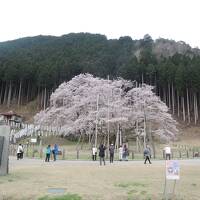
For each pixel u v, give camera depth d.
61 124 40.66
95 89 38.66
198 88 59.94
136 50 104.19
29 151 32.81
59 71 68.00
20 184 11.20
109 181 12.08
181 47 107.56
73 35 117.94
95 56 86.44
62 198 8.80
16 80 70.06
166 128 39.75
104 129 38.12
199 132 55.09
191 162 24.27
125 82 45.53
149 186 10.83
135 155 33.03
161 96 67.25
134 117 38.38
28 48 107.25
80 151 36.06
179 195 9.42
